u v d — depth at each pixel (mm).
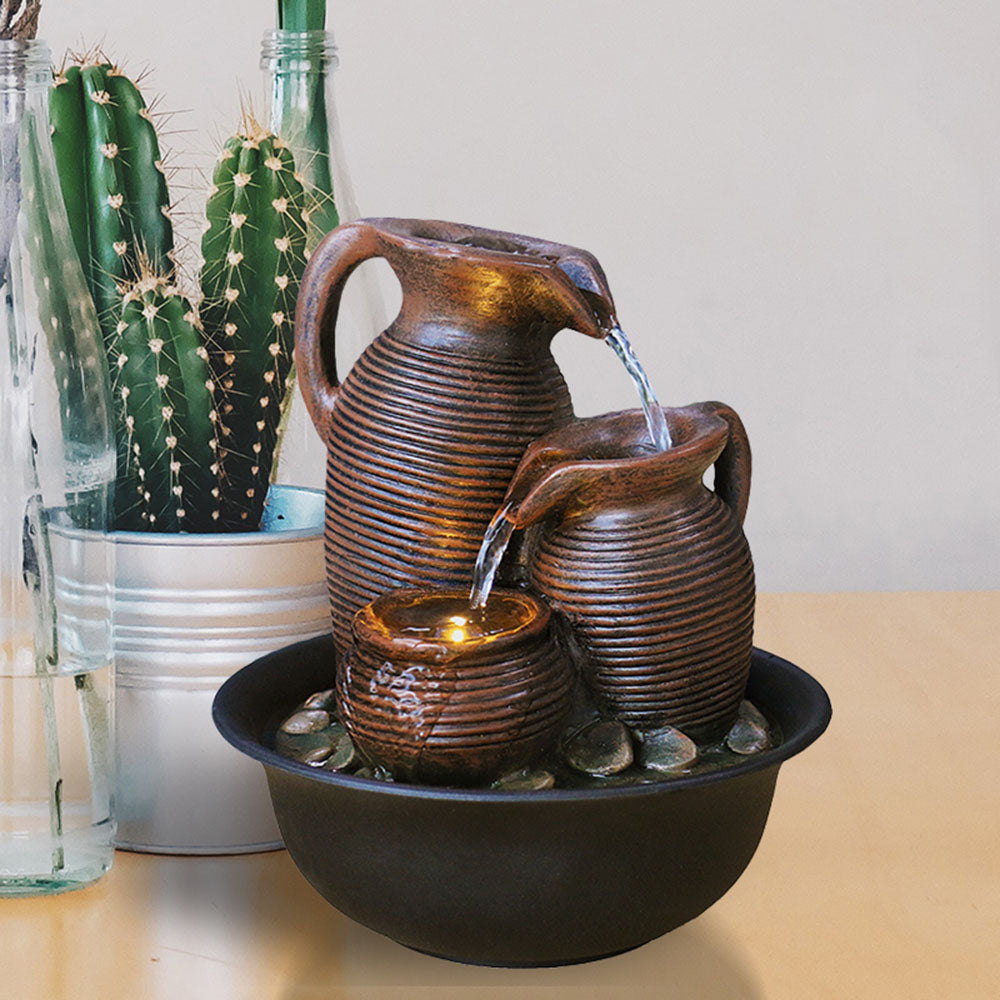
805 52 1715
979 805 732
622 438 559
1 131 592
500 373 549
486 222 1763
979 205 1735
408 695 494
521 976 560
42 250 598
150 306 658
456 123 1743
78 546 607
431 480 548
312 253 636
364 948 583
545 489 520
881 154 1731
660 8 1714
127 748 655
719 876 518
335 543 575
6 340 594
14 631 605
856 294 1762
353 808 489
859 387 1782
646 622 524
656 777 517
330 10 1712
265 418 697
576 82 1730
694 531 530
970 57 1705
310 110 709
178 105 1675
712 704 542
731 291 1768
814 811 727
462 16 1720
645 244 1761
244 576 639
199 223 752
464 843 480
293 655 613
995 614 1038
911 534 1811
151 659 644
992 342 1761
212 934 592
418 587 559
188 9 1661
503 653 499
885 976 564
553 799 463
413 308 562
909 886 647
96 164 664
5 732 608
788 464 1804
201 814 660
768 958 580
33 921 603
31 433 599
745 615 544
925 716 847
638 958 579
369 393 561
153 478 673
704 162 1742
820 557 1823
